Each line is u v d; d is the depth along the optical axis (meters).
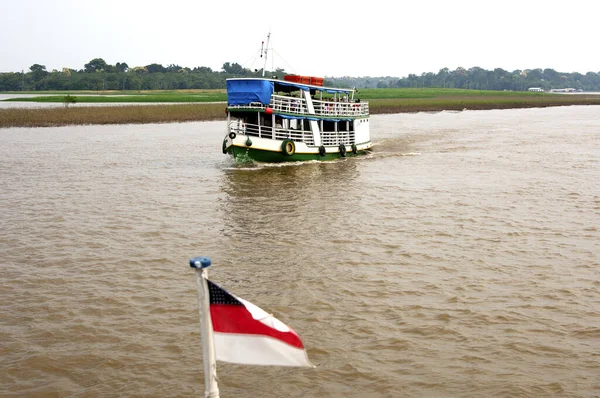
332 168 40.19
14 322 16.16
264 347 8.43
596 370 13.70
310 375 13.59
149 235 24.23
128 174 37.97
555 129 68.81
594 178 35.88
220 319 8.37
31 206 29.02
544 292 18.19
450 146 52.41
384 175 37.62
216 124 77.00
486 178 36.25
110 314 16.69
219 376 13.56
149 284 18.91
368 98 139.12
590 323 16.06
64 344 14.98
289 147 40.88
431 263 20.81
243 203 29.91
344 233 24.50
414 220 26.47
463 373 13.62
